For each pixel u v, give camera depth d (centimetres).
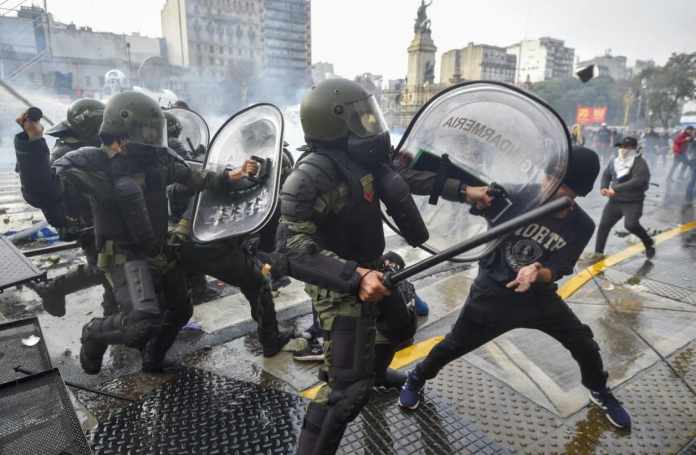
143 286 247
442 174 208
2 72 5231
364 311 191
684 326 363
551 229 212
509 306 224
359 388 187
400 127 4241
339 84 187
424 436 233
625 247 600
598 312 392
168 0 7562
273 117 277
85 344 262
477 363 304
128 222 245
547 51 12531
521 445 229
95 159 246
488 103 198
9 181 1150
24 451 138
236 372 296
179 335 348
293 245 180
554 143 179
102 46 6375
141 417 250
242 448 227
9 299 417
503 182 194
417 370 250
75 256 540
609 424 244
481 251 200
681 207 875
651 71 7319
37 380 162
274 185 255
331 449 188
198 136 520
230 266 283
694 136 1111
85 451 140
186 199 338
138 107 246
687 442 232
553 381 284
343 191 189
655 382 285
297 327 366
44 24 5569
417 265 166
